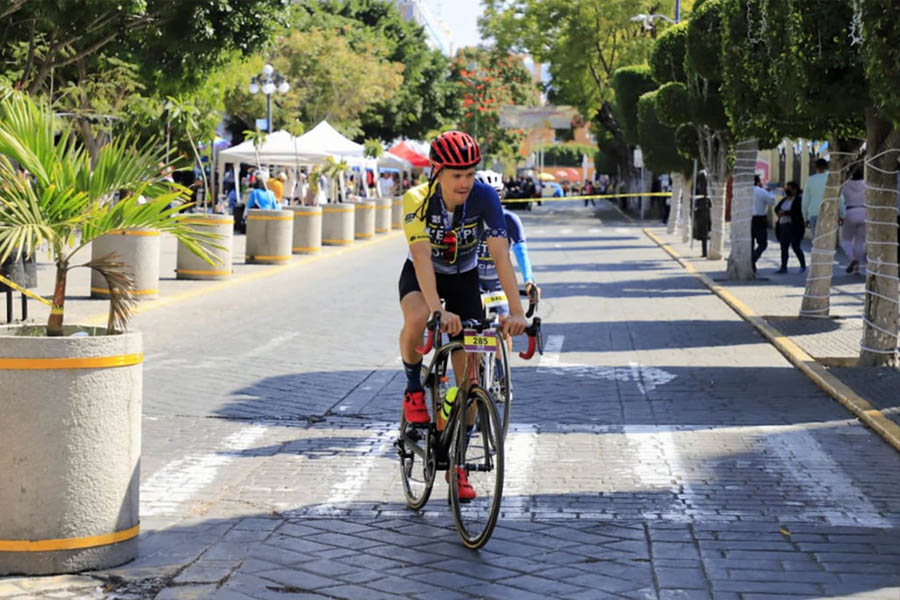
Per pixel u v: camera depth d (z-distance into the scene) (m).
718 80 47.84
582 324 35.09
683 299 42.44
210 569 12.51
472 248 13.80
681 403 22.58
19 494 12.02
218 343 30.42
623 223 111.25
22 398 11.95
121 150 13.46
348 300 41.53
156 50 57.16
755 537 13.78
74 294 39.69
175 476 16.84
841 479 16.62
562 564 12.79
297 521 14.49
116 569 12.44
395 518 14.66
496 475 12.77
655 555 13.10
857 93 25.28
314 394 23.41
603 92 121.06
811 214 49.00
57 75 56.41
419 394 14.52
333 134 83.12
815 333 31.97
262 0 52.28
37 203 12.68
